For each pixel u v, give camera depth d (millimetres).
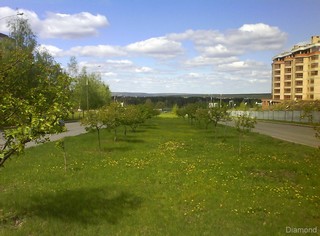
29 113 7996
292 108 85875
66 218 8938
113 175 14328
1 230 8109
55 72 9570
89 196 11000
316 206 10312
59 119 8039
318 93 116875
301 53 128375
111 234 7969
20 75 9148
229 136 35688
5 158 7902
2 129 8328
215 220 8914
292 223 8773
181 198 10891
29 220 8742
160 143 27359
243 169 15859
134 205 10195
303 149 24438
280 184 13141
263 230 8234
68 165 16719
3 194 11078
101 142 28062
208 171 15164
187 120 71812
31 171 15102
